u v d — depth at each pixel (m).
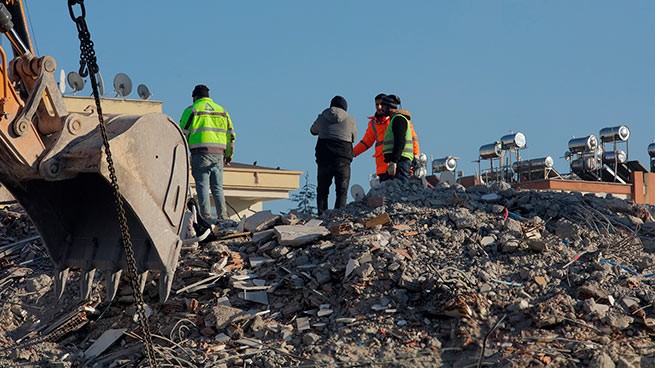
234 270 13.52
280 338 11.77
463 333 11.13
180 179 9.13
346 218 15.03
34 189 9.11
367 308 12.00
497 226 14.16
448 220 14.43
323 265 13.05
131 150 8.62
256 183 36.25
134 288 8.55
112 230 9.29
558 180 31.70
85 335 12.78
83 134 8.70
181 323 12.30
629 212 15.89
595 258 13.14
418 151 18.12
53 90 8.62
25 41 9.06
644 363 10.38
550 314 11.32
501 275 12.66
